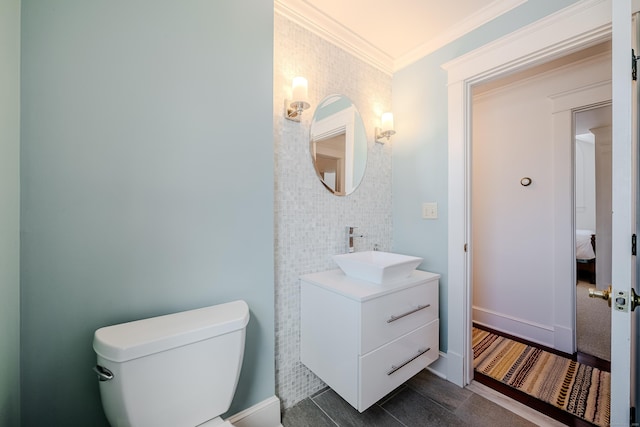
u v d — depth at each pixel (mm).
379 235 2049
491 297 2582
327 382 1381
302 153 1608
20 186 811
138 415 828
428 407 1495
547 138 2232
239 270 1250
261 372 1324
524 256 2361
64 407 880
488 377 1775
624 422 712
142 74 1009
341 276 1567
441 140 1825
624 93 717
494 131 2543
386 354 1332
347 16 1635
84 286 906
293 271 1563
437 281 1659
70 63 880
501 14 1537
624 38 719
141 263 1010
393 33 1786
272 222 1365
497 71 1562
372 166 2002
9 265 769
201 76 1144
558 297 2145
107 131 942
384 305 1314
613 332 736
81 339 903
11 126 774
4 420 745
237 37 1247
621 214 725
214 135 1178
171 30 1072
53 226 856
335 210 1771
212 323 970
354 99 1887
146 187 1019
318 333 1447
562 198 2131
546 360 1975
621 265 725
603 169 3332
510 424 1366
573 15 1290
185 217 1105
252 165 1292
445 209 1796
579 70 2061
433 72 1875
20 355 818
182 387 902
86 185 908
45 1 842
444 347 1790
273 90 1419
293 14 1561
